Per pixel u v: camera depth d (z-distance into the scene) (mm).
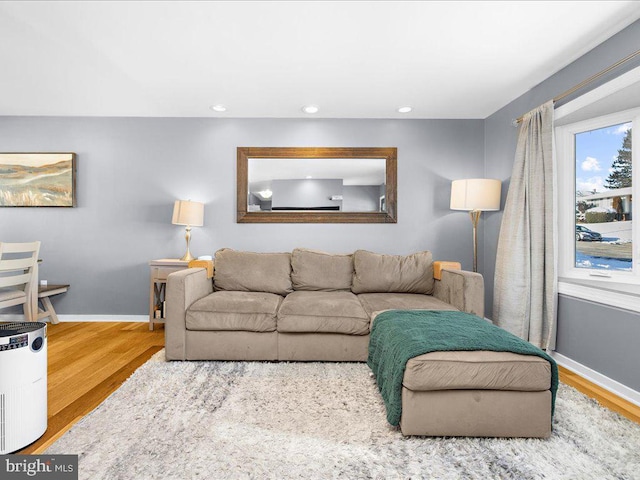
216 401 1987
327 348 2590
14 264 3176
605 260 2654
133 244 3900
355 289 3238
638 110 2414
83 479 1338
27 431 1537
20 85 3080
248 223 3916
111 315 3889
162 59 2619
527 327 2869
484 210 3535
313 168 3914
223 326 2574
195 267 3096
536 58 2580
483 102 3459
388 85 3064
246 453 1517
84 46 2436
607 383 2264
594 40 2340
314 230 3924
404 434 1638
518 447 1583
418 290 3219
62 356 2771
